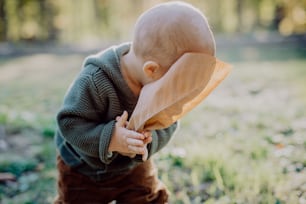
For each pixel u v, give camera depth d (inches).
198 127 174.1
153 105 72.1
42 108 229.9
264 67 324.8
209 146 141.8
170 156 137.5
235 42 426.3
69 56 424.5
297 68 311.1
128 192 90.0
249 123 175.2
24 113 206.4
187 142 152.5
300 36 428.1
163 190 94.1
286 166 126.0
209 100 228.1
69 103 80.0
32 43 488.1
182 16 70.8
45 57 422.9
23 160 145.4
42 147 157.3
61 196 92.0
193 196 115.7
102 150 77.2
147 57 73.0
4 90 282.5
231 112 199.5
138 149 74.5
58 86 289.0
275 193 110.0
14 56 435.2
